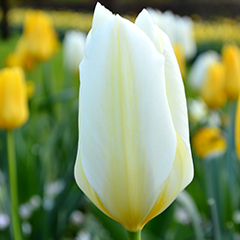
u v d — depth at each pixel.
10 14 4.91
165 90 0.22
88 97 0.22
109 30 0.21
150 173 0.23
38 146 0.83
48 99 0.82
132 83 0.22
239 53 0.62
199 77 0.93
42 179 0.61
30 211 0.67
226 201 0.53
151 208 0.23
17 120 0.41
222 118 0.77
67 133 0.82
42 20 0.88
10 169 0.41
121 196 0.23
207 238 0.54
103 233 0.57
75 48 0.90
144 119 0.22
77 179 0.24
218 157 0.51
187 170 0.23
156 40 0.22
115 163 0.22
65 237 0.69
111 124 0.22
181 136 0.23
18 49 0.98
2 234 0.60
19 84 0.41
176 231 0.60
